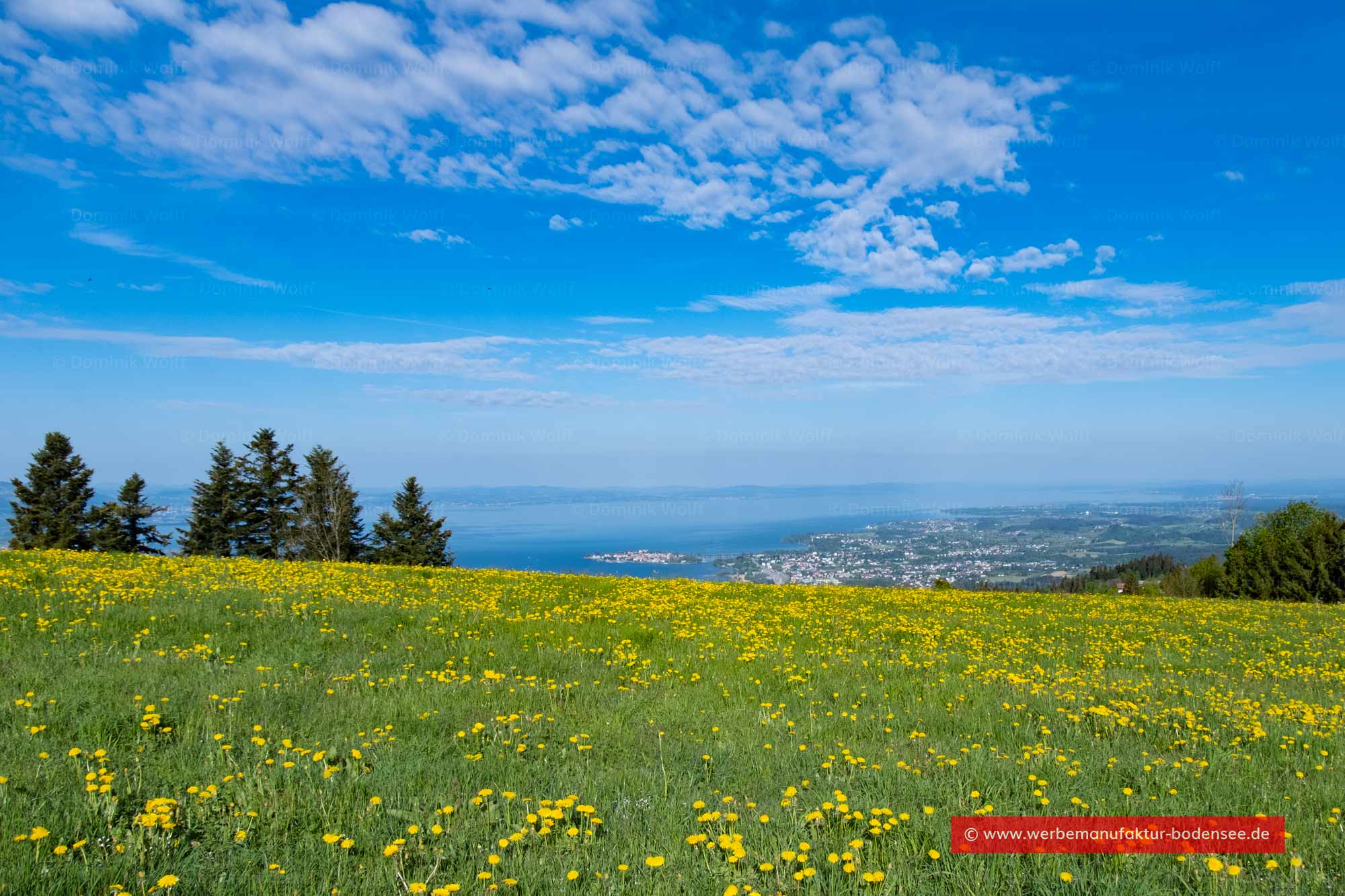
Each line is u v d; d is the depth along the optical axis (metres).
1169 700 11.12
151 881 4.36
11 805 5.09
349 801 5.75
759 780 6.85
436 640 13.09
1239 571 53.34
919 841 5.56
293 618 13.78
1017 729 9.11
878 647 15.35
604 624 15.79
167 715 7.66
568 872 4.69
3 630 11.03
